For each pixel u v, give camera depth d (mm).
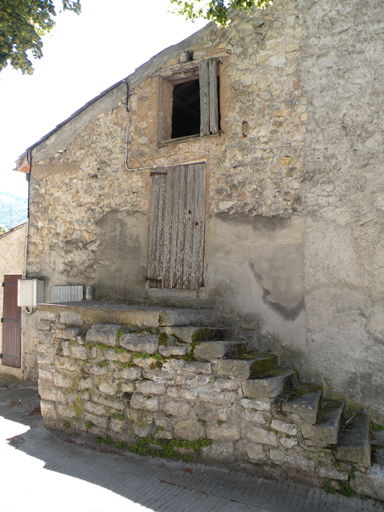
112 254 5531
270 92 4426
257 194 4418
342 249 3896
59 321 4371
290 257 4164
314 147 4133
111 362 3885
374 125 3854
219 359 3371
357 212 3859
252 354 3941
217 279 4598
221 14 4211
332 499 2783
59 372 4285
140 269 5250
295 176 4207
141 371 3699
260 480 3064
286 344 4098
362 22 3988
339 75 4062
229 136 4656
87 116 5902
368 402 3650
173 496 2871
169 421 3520
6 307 6938
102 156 5723
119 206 5516
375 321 3686
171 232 5012
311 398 3279
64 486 3023
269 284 4262
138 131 5402
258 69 4516
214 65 4789
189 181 4934
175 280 4902
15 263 6855
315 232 4047
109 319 4008
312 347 3957
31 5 4508
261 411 3176
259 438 3158
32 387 6180
